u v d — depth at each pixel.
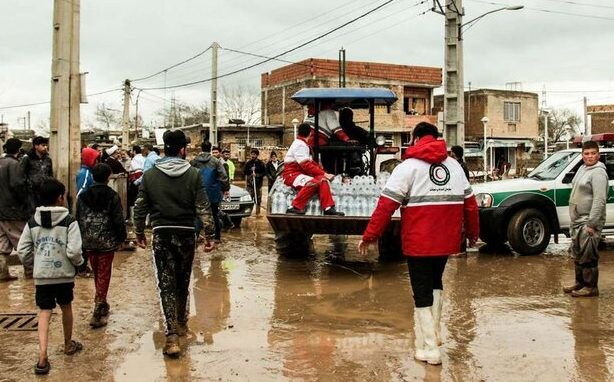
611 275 8.73
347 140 9.74
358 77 40.25
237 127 43.03
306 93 9.52
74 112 10.25
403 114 41.16
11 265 9.51
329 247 11.30
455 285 8.04
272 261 9.87
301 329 6.15
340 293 7.65
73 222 5.23
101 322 6.25
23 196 8.24
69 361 5.25
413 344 5.65
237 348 5.57
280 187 9.05
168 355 5.34
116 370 5.04
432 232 5.01
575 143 12.19
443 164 5.11
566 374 4.88
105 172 6.41
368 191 8.70
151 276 8.62
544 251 10.74
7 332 6.08
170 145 5.79
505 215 10.20
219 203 11.16
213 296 7.52
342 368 5.05
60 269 5.14
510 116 47.34
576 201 7.38
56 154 10.18
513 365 5.09
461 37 14.69
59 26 10.12
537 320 6.42
